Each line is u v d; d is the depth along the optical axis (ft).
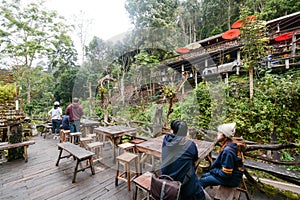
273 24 20.61
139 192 5.71
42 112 27.37
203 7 41.22
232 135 4.71
